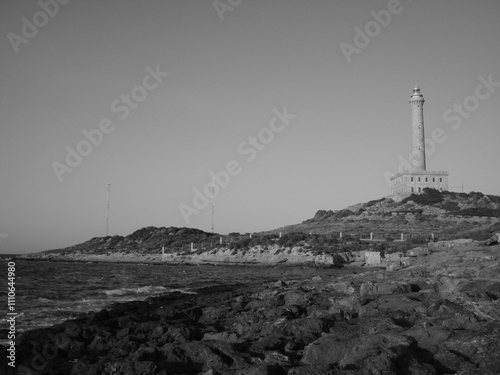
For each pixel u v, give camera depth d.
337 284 27.64
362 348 12.13
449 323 14.08
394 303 17.72
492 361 11.06
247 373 11.56
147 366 12.66
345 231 123.75
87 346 17.41
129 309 27.47
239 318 20.31
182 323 20.25
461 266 25.69
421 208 134.75
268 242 114.94
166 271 92.25
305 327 16.27
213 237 151.00
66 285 55.81
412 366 11.09
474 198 138.00
